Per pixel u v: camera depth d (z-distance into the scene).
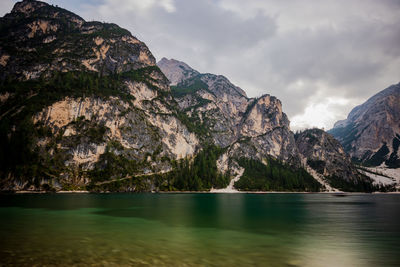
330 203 105.69
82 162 157.38
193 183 199.50
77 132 164.00
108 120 181.12
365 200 134.12
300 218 56.06
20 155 136.12
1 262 22.08
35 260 22.77
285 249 29.20
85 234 34.91
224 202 101.94
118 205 77.00
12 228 38.47
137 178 171.75
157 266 21.89
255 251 28.00
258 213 64.69
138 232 37.16
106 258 23.81
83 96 177.12
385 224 48.22
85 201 87.00
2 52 194.88
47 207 66.94
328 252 28.22
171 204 85.81
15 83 181.38
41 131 151.38
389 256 26.89
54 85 181.12
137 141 190.00
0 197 100.38
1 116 154.62
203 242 31.80
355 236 37.03
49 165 143.75
